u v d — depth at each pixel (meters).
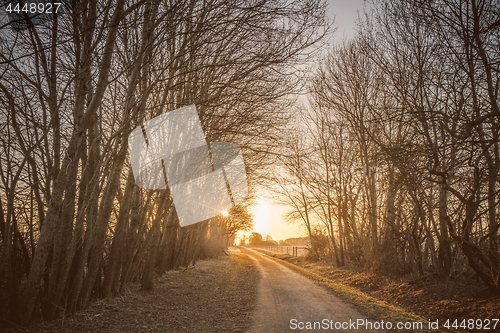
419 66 10.05
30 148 5.45
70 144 5.87
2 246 5.67
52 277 6.18
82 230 6.86
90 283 7.15
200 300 8.89
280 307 7.96
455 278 9.34
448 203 10.59
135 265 10.14
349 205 18.55
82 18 6.02
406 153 8.11
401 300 9.27
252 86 9.43
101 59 6.10
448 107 8.90
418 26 9.91
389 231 13.54
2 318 5.35
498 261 7.66
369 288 11.94
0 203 5.70
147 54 6.98
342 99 15.84
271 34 7.21
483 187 8.41
